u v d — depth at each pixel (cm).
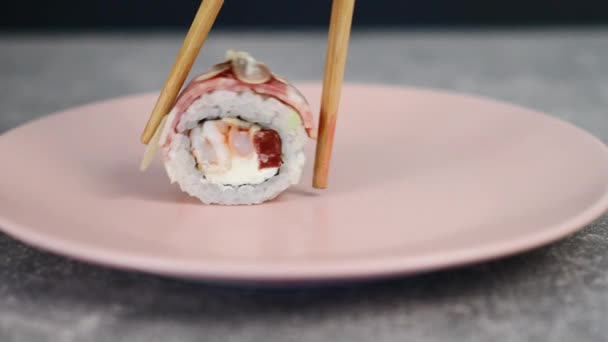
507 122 59
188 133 52
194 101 52
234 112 52
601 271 48
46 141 56
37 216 48
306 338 44
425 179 54
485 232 46
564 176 52
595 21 132
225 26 135
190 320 45
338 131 60
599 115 80
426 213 50
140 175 55
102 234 47
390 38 126
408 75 99
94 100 86
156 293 47
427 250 44
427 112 61
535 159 55
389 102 63
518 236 45
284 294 46
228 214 50
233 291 47
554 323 45
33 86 93
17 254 50
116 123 60
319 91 63
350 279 44
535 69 101
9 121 78
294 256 45
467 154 57
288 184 53
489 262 49
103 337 44
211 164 52
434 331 44
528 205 50
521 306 46
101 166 55
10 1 131
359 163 56
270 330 44
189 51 51
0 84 94
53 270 49
